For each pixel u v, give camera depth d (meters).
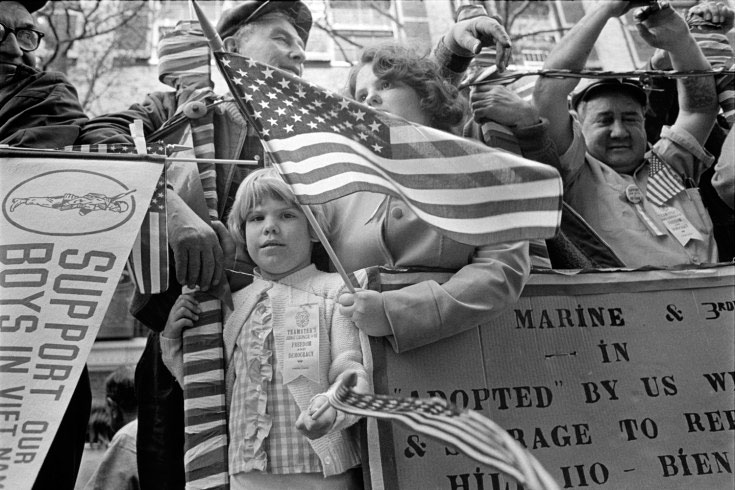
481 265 3.79
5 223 3.68
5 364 3.43
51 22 11.24
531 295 4.00
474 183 3.48
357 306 3.62
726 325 4.13
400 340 3.63
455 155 3.53
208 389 3.71
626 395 3.89
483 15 4.88
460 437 2.67
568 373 3.88
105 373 8.77
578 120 5.17
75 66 11.94
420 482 3.51
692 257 4.75
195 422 3.67
